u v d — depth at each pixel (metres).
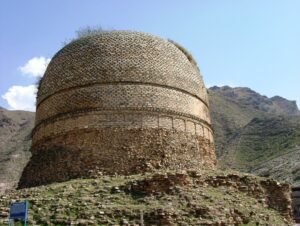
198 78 35.50
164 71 32.47
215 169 31.98
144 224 20.56
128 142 29.52
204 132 33.81
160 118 30.92
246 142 108.25
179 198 23.36
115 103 30.48
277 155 89.06
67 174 28.89
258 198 28.16
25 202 18.95
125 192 23.98
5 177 82.00
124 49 32.22
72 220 20.14
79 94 31.27
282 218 28.19
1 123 136.88
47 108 32.94
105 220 20.34
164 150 30.08
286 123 111.50
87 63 31.98
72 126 30.61
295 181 63.88
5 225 19.66
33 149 33.62
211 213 22.14
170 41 38.59
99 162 28.73
